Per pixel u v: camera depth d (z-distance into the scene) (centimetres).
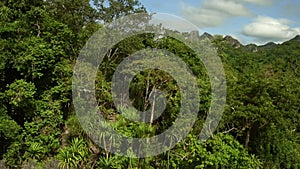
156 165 2227
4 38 2389
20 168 2294
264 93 2595
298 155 3066
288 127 3091
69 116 2478
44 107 2442
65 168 2161
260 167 2528
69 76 2495
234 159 2138
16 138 2270
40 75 2344
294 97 2755
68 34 2589
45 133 2414
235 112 2520
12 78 2462
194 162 2156
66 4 3045
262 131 2702
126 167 2120
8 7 2591
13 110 2377
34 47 2347
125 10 3008
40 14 2578
